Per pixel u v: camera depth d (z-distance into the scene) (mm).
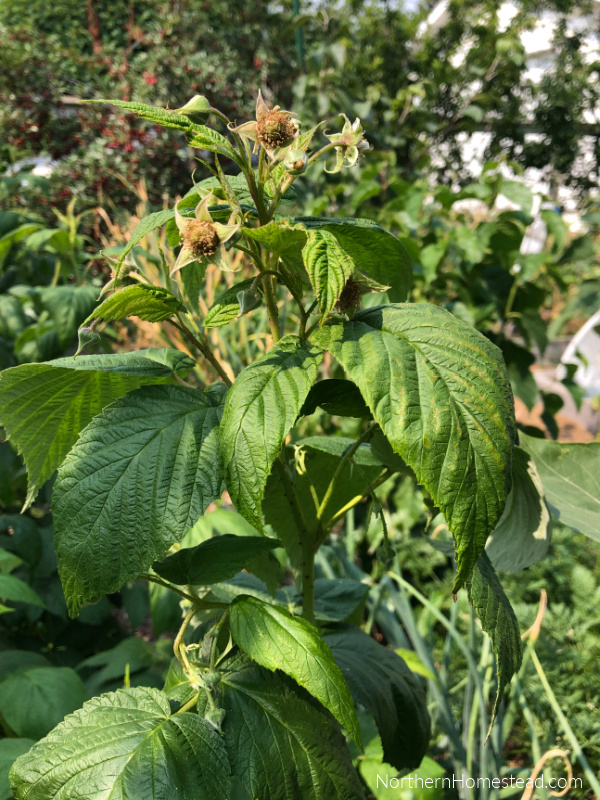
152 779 190
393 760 299
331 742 228
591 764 412
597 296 859
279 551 443
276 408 186
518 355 793
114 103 182
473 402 179
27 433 248
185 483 202
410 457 174
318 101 1092
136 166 1261
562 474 347
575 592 508
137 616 583
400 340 194
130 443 207
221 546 239
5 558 415
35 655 484
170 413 218
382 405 179
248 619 206
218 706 220
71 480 201
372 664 302
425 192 828
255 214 222
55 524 198
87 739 203
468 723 409
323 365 706
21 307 647
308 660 194
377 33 1703
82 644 592
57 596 554
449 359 186
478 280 789
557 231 798
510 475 180
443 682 433
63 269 739
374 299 480
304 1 1678
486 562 232
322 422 765
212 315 229
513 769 428
